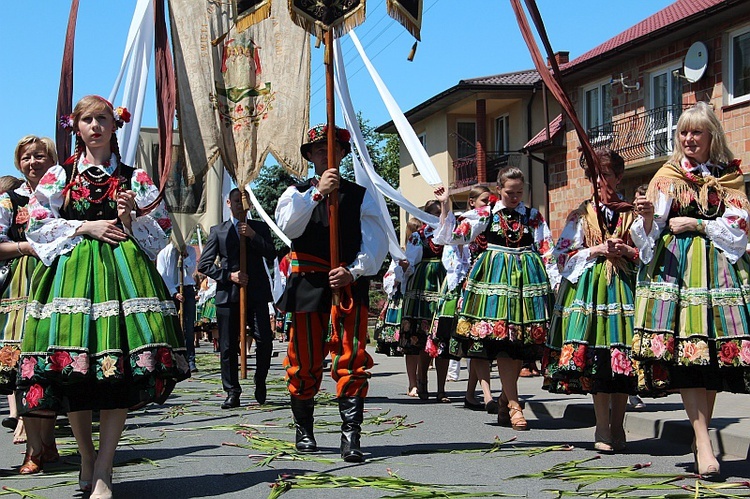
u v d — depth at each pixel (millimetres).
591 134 22766
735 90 18312
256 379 8938
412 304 9586
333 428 7273
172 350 4414
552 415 8156
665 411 7547
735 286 4848
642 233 4938
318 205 5758
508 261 7270
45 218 4492
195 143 10055
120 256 4457
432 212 9758
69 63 5668
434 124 32250
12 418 7059
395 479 4934
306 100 10258
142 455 6039
